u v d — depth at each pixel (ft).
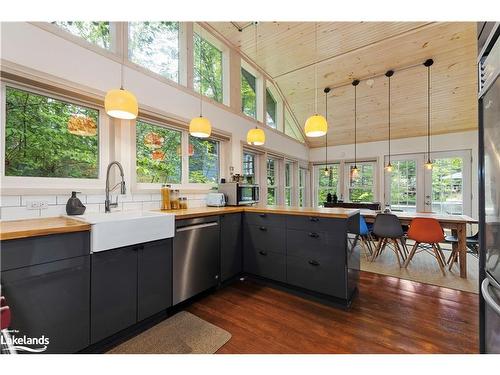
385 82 14.43
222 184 10.65
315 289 7.36
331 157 21.39
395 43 11.80
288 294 7.91
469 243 10.69
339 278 6.91
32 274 4.02
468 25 10.47
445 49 11.80
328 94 16.40
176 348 5.18
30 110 5.94
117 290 5.22
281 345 5.26
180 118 9.41
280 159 17.89
